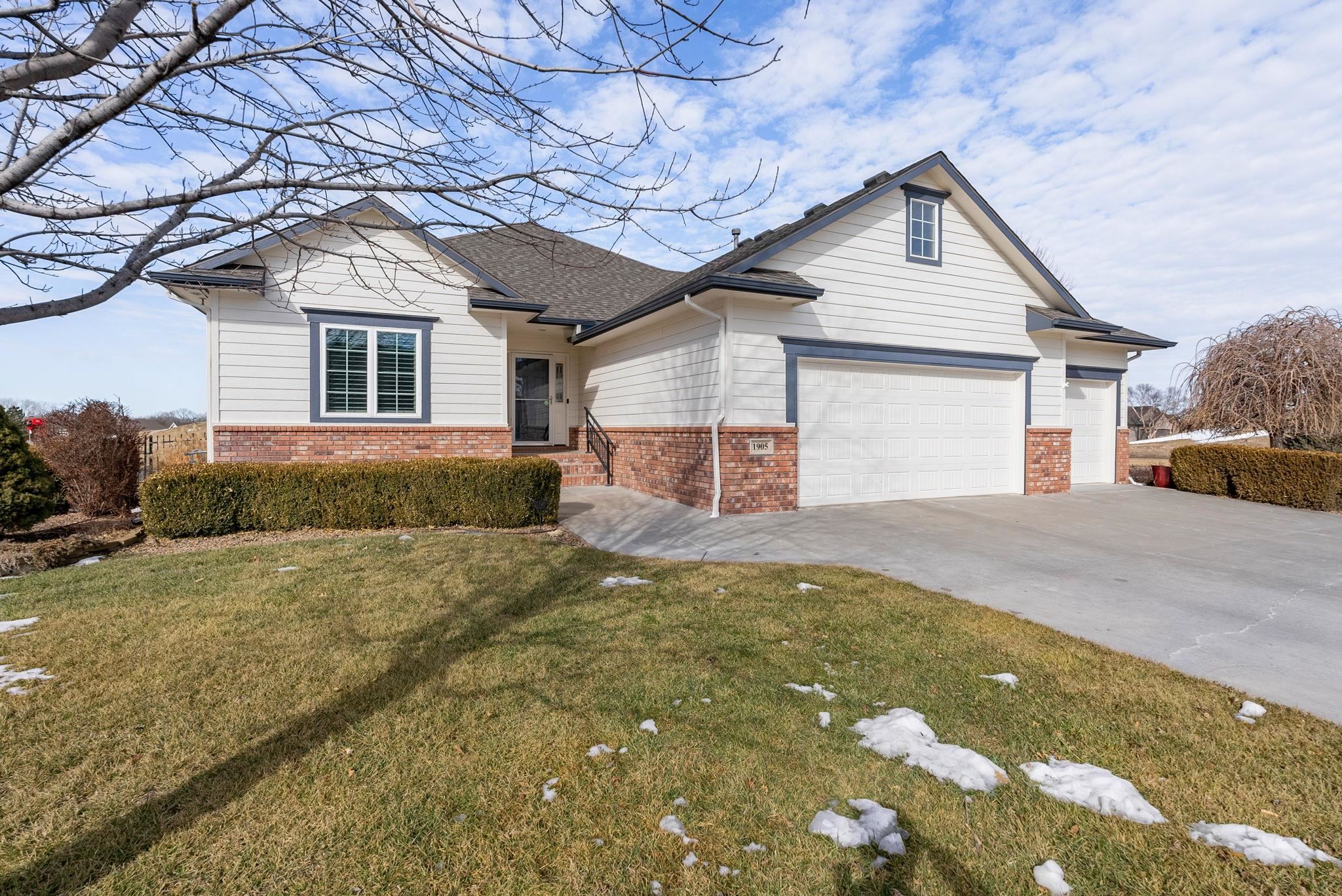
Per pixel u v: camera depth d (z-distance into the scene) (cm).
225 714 322
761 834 234
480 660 392
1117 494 1261
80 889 207
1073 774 272
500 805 250
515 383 1491
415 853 224
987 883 210
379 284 1070
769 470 976
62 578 575
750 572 614
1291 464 1119
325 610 487
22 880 210
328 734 303
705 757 283
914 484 1115
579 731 306
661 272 1878
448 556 658
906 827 238
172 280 380
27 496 736
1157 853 224
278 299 1007
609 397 1399
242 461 989
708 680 365
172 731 305
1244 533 855
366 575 585
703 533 820
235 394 989
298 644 417
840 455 1045
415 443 1096
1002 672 380
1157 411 2492
